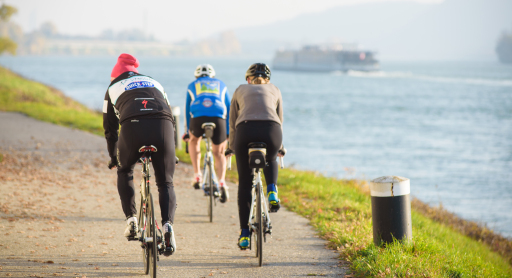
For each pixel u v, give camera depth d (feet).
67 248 50.03
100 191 78.28
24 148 114.62
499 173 206.08
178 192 80.33
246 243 44.91
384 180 48.67
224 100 65.00
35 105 220.23
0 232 54.39
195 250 50.90
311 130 344.69
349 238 52.29
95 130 151.02
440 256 48.26
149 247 37.81
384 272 41.98
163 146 37.73
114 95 39.32
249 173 44.88
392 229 48.67
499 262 77.36
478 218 136.87
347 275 43.50
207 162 65.46
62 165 98.02
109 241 52.95
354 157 235.40
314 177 101.60
